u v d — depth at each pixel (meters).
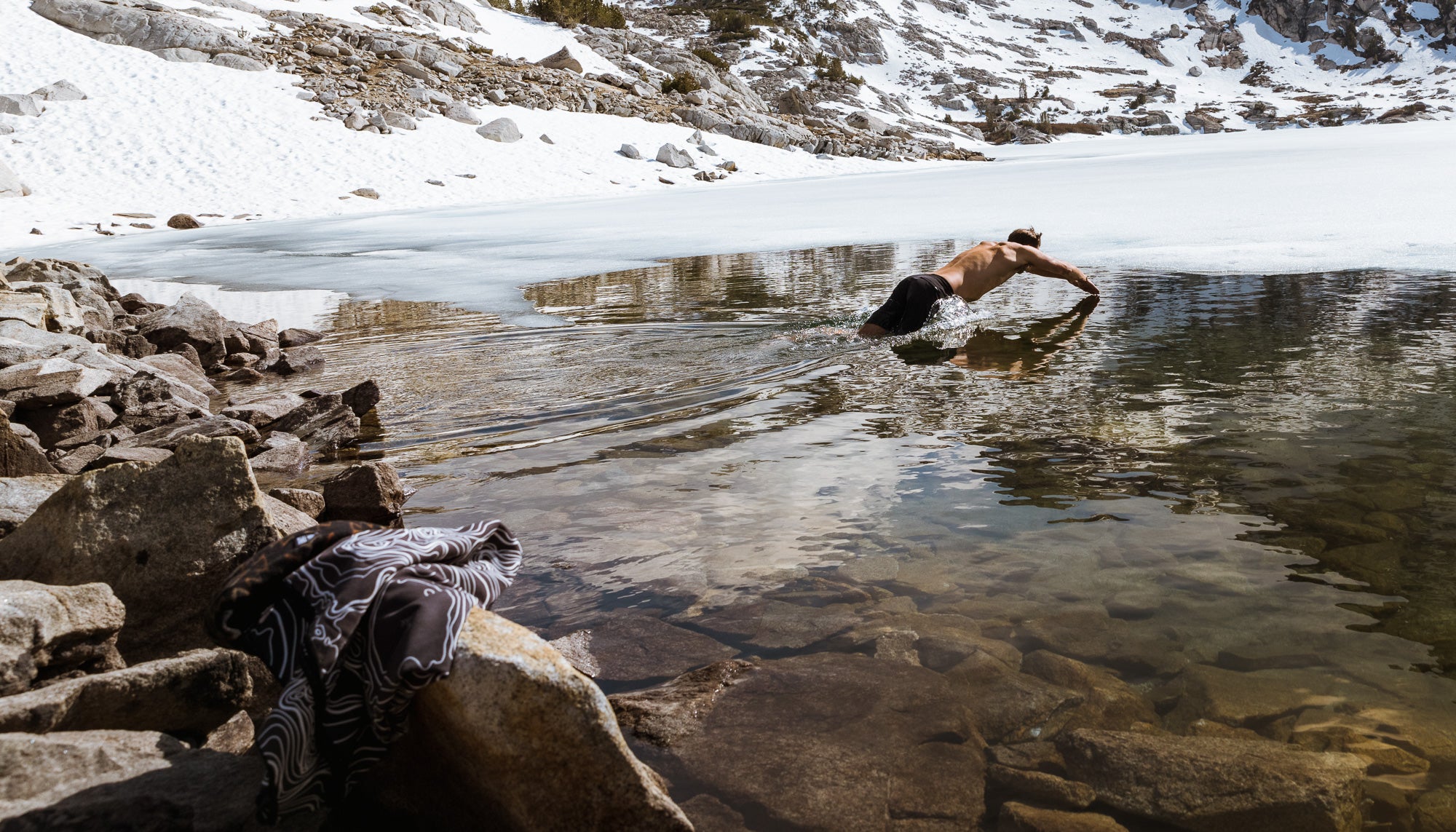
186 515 2.30
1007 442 3.35
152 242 17.50
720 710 1.79
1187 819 1.44
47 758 1.52
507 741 1.44
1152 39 119.81
